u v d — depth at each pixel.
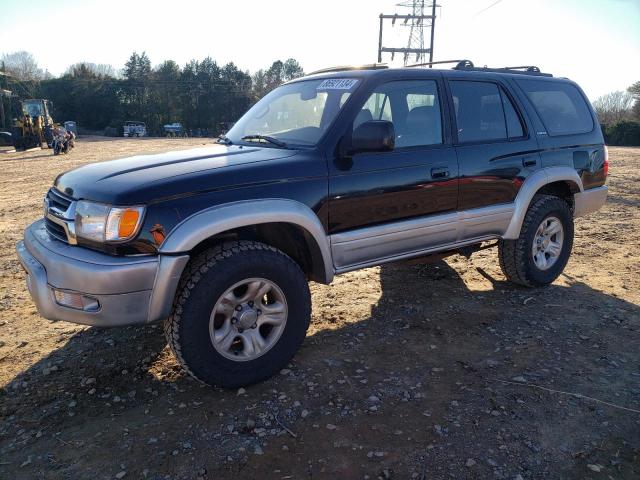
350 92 3.74
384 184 3.69
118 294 2.83
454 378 3.37
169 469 2.55
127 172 3.19
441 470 2.52
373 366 3.53
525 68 5.23
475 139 4.32
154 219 2.88
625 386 3.26
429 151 3.97
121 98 77.62
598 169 5.33
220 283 3.03
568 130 5.08
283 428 2.86
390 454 2.63
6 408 3.09
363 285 5.14
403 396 3.16
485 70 4.73
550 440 2.74
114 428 2.88
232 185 3.12
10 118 38.28
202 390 3.27
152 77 80.31
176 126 71.75
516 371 3.45
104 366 3.57
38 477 2.51
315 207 3.39
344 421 2.92
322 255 3.46
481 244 4.76
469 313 4.42
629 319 4.27
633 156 21.73
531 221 4.70
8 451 2.71
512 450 2.66
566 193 5.31
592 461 2.58
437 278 5.32
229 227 3.01
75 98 75.75
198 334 3.01
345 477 2.48
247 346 3.23
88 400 3.17
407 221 3.88
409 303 4.66
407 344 3.86
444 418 2.93
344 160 3.54
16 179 14.35
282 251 3.65
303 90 4.16
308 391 3.23
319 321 4.29
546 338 3.93
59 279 2.94
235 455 2.64
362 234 3.64
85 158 22.00
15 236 7.29
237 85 80.56
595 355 3.67
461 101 4.30
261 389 3.26
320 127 3.66
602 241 6.82
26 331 4.13
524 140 4.63
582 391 3.20
